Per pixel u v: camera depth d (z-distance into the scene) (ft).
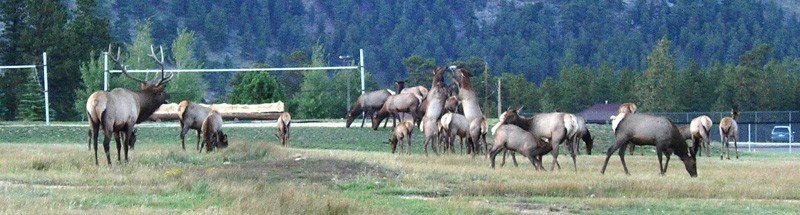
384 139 247.91
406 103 254.27
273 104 303.07
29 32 464.65
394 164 155.74
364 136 251.60
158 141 241.55
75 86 460.96
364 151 227.40
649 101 550.77
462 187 130.11
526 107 570.05
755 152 261.44
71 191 114.01
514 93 570.87
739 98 552.82
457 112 229.25
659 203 117.39
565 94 574.15
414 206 110.42
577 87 576.61
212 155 168.45
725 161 203.92
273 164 146.61
